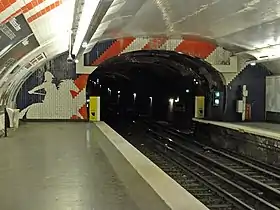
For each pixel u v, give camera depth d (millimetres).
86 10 6863
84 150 10406
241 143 18203
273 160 14992
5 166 7996
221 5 11664
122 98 43938
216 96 24031
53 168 7742
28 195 5629
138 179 6711
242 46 18656
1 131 13922
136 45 21250
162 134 25109
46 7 7867
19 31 8898
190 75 27156
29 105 21266
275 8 11391
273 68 21375
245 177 12117
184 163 15617
